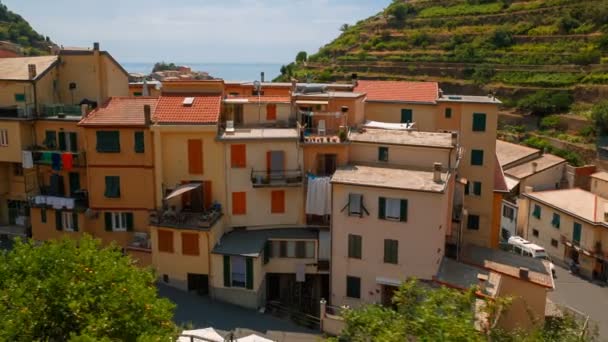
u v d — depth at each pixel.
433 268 40.75
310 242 44.75
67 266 24.42
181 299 43.06
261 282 43.78
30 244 26.00
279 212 46.84
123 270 24.92
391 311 19.78
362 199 41.50
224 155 45.66
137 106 47.56
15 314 21.19
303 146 45.94
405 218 40.75
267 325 40.53
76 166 48.19
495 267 44.50
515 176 74.44
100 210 46.91
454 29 130.50
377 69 119.44
